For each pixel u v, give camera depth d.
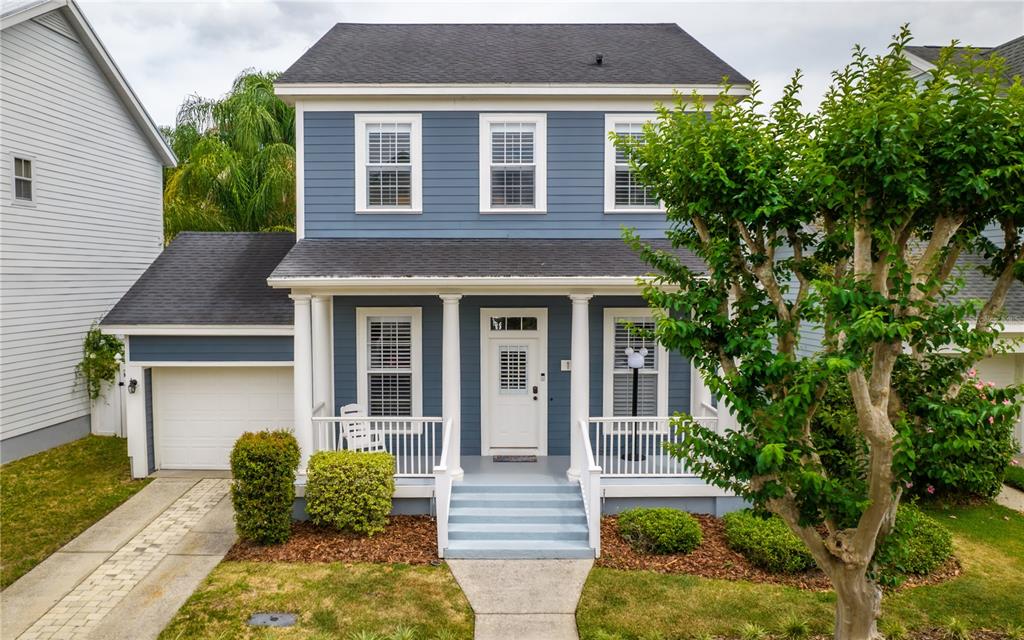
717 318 5.33
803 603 6.97
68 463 12.23
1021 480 10.88
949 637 6.25
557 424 11.41
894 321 4.41
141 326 10.97
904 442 4.60
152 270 12.35
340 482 8.80
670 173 5.86
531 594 7.34
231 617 6.81
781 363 4.82
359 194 11.16
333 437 9.94
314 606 7.03
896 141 4.46
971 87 4.54
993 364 12.70
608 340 11.34
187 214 20.33
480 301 11.28
